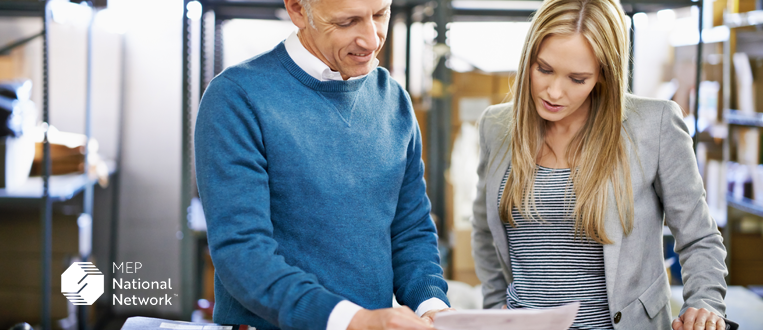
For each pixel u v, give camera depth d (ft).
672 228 3.94
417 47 10.85
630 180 3.77
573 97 3.62
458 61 9.56
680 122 3.87
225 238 2.98
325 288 3.20
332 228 3.21
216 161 3.07
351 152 3.27
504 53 10.64
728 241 9.51
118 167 12.12
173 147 12.18
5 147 8.79
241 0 8.93
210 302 10.33
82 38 11.85
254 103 3.13
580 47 3.46
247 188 3.04
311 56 3.20
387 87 3.61
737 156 9.66
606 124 3.77
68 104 11.93
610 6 3.56
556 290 3.89
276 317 2.88
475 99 9.61
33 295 9.68
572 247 3.87
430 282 3.49
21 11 9.26
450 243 9.44
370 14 2.94
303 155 3.16
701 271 3.69
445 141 9.41
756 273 9.52
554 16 3.56
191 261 8.93
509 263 4.24
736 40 9.27
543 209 3.90
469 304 8.15
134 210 12.23
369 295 3.32
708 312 3.36
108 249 12.14
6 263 9.61
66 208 10.70
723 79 9.74
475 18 9.99
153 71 12.05
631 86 5.54
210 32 10.49
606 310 3.86
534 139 3.98
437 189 9.58
